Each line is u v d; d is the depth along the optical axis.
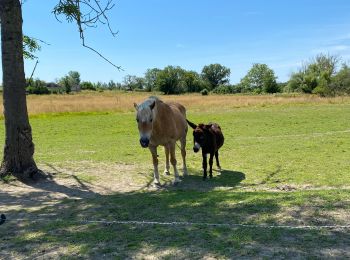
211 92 105.44
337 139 14.91
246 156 12.12
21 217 6.21
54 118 28.59
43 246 4.77
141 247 4.54
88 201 7.04
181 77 102.69
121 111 33.69
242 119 24.81
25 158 9.48
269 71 102.00
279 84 100.69
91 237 4.96
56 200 7.70
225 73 129.50
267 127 20.12
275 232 4.71
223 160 11.63
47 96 59.38
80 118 28.27
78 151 14.03
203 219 5.40
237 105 38.16
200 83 109.50
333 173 9.23
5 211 6.74
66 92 87.62
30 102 39.56
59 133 20.05
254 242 4.45
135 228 5.23
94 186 8.98
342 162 10.55
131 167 11.06
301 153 12.21
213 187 8.43
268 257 4.06
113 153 13.36
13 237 5.17
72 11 8.29
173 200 6.57
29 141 9.57
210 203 6.18
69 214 6.17
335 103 38.09
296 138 15.77
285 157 11.66
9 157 9.46
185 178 9.47
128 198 7.00
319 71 73.44
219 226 5.04
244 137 16.67
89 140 17.14
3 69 9.29
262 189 7.93
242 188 8.12
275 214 5.37
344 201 5.80
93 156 12.85
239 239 4.55
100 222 5.57
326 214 5.24
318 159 11.12
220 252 4.25
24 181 9.29
